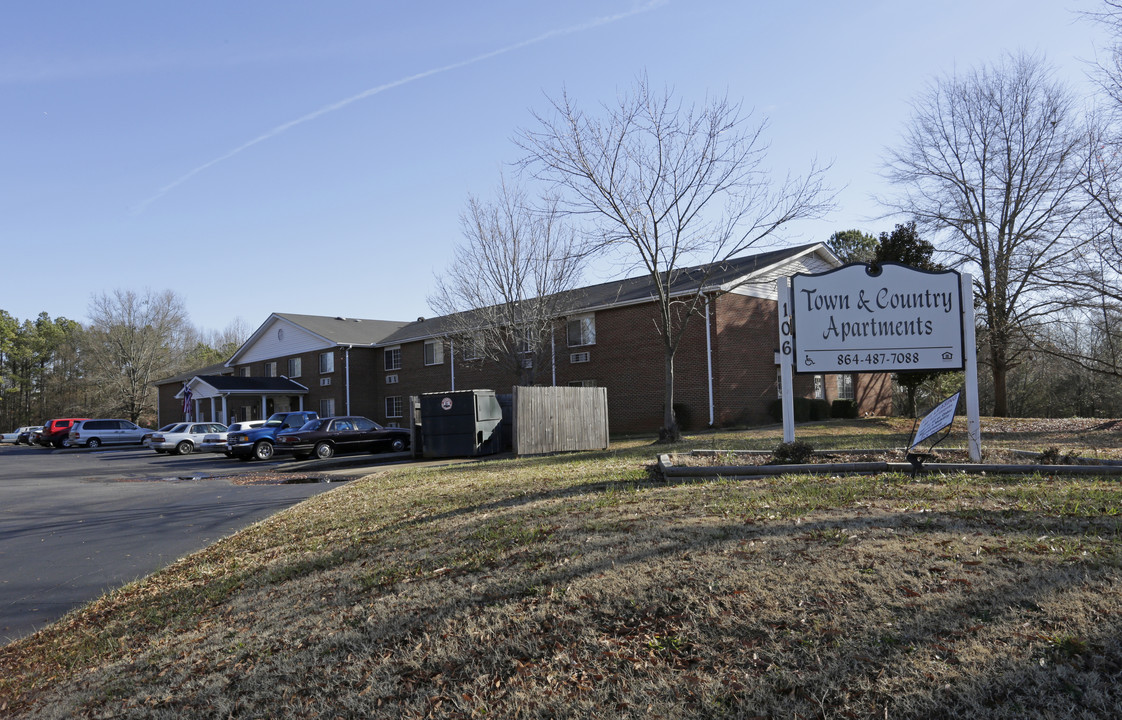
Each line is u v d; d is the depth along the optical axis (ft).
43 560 32.58
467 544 23.20
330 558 25.88
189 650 19.27
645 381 91.20
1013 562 15.24
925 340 33.24
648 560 17.88
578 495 29.86
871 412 106.52
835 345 33.78
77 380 241.76
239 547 31.27
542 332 90.27
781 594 15.01
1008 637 12.41
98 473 79.25
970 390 32.71
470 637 15.90
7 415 274.36
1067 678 11.28
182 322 227.81
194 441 109.50
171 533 37.27
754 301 89.76
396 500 37.22
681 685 12.85
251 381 138.92
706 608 14.96
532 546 21.18
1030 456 32.58
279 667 16.76
